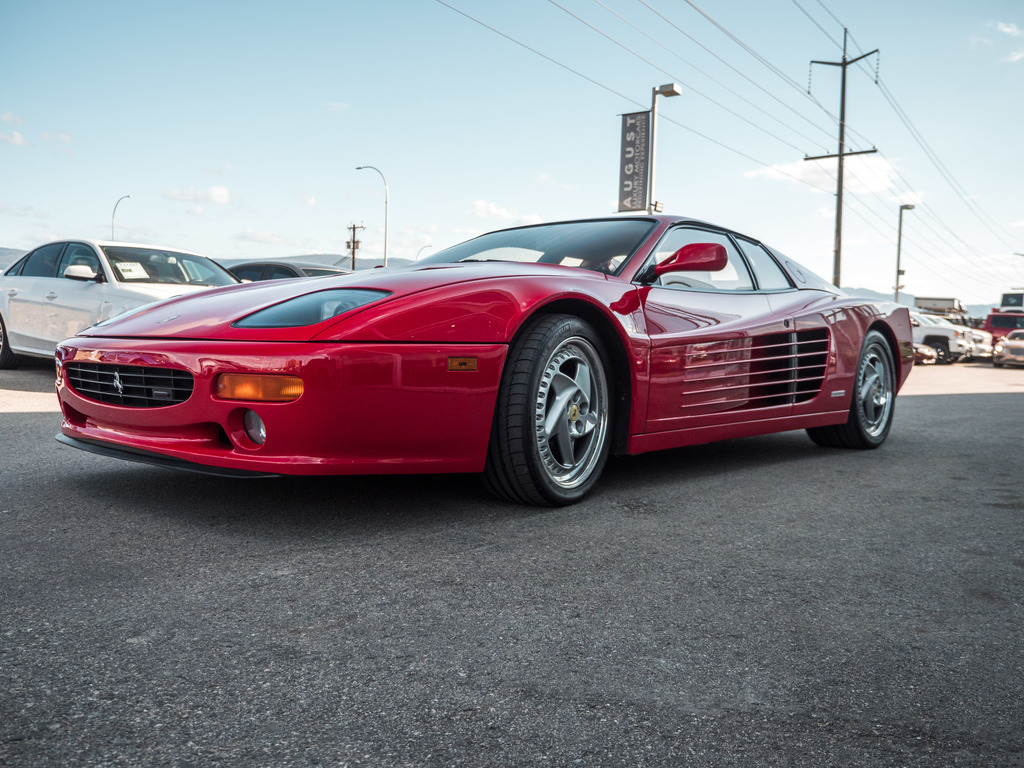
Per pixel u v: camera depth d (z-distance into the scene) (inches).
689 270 104.7
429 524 86.8
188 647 54.4
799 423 134.6
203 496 96.3
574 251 115.0
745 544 83.7
